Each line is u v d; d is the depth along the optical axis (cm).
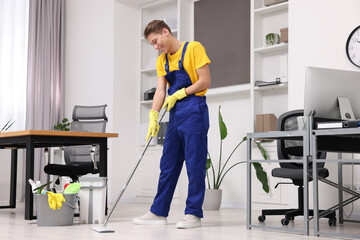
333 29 427
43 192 343
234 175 569
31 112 655
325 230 329
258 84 532
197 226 331
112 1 657
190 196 332
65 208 340
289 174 372
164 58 344
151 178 635
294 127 402
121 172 644
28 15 668
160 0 653
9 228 324
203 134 333
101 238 271
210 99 607
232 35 581
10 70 647
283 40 509
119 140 646
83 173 457
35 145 464
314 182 290
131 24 671
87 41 683
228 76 580
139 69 670
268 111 542
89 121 504
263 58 550
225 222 371
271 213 384
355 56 410
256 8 546
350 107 298
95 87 668
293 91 449
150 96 645
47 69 675
